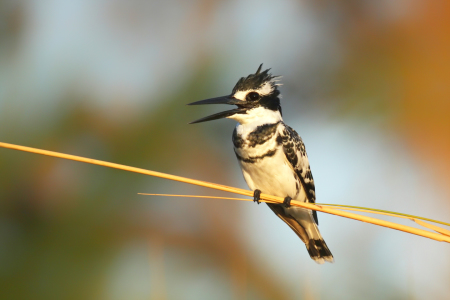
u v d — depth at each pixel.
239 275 9.10
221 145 11.23
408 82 11.87
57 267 8.82
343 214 6.07
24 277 8.72
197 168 10.53
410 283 6.91
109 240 9.20
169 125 10.18
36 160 9.41
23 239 9.02
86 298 8.71
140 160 9.83
